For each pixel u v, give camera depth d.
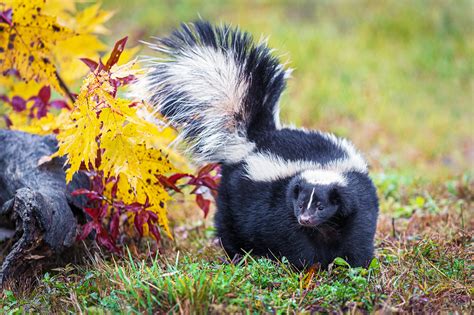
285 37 17.45
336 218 6.65
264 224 7.03
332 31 18.42
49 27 7.54
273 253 7.08
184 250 7.64
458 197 9.79
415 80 16.80
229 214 7.45
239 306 5.46
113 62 6.70
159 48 7.81
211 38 7.89
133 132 6.67
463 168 12.09
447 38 18.28
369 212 6.86
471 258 7.03
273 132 7.47
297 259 6.89
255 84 7.68
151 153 6.81
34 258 6.62
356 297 5.68
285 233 6.89
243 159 7.40
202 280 5.64
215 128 7.58
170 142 7.76
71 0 8.62
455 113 15.37
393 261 6.88
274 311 5.46
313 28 18.41
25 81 7.66
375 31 18.56
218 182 7.67
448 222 8.34
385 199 9.77
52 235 6.68
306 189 6.56
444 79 16.84
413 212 9.16
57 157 7.34
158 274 5.89
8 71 7.99
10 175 7.21
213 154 7.64
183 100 7.64
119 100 6.62
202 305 5.43
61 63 8.27
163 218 7.09
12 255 6.53
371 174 10.69
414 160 12.95
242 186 7.28
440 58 17.48
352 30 18.69
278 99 7.76
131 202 7.20
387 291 5.93
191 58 7.75
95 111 6.60
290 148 7.15
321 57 17.14
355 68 16.83
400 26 18.58
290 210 6.77
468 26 18.72
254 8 19.81
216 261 6.89
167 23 18.98
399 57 17.53
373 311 5.43
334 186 6.58
